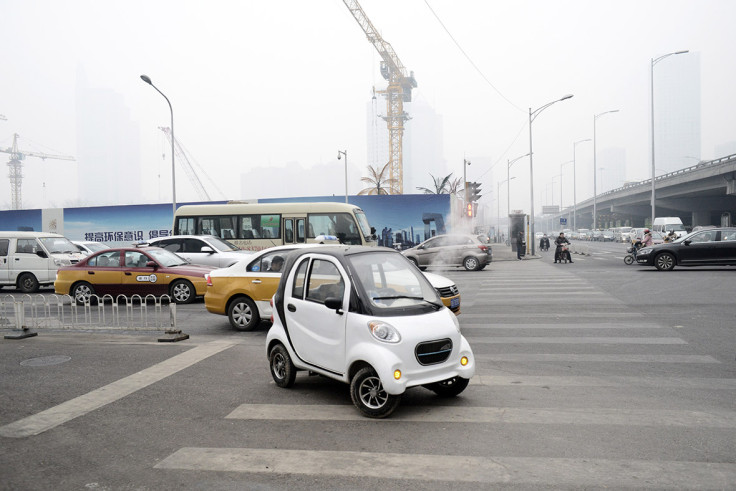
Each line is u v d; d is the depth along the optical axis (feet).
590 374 22.17
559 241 93.09
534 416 17.25
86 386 21.34
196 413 18.10
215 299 33.55
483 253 74.79
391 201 107.96
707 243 65.16
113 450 15.07
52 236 60.85
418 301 18.71
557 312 37.76
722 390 19.69
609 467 13.44
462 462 13.91
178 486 12.87
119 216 112.57
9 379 22.38
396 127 328.70
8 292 58.90
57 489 12.81
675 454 14.12
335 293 18.76
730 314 35.24
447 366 17.75
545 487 12.49
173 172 97.50
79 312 43.06
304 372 23.41
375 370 16.88
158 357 26.17
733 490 12.20
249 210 68.23
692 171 171.12
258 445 15.29
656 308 38.22
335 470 13.58
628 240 196.95
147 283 45.29
